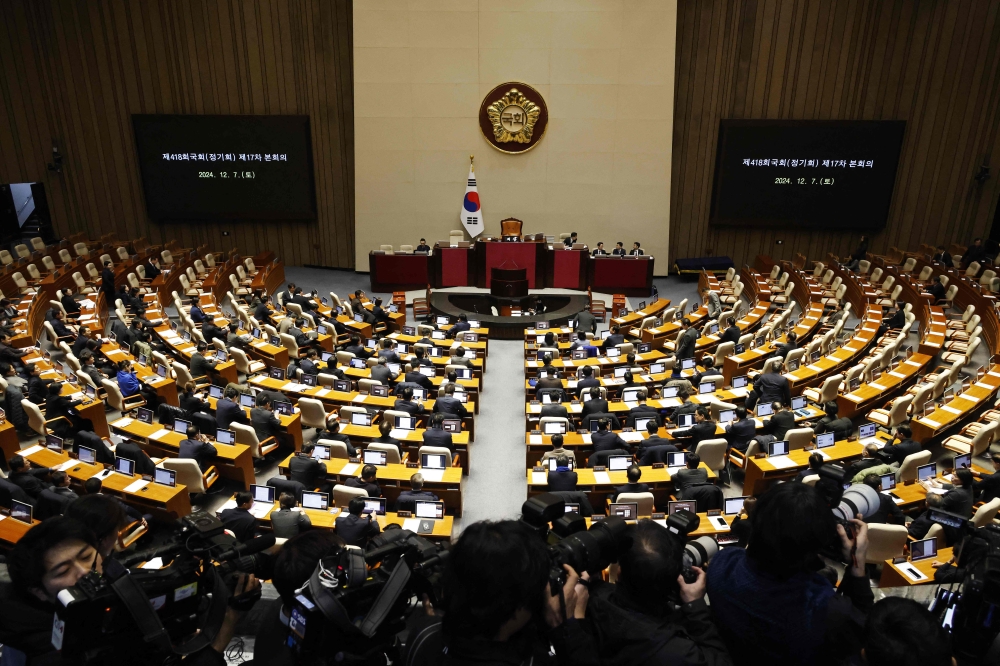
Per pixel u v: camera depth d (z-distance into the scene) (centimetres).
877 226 2441
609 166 2430
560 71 2348
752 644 212
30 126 2467
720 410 1189
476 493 1147
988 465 1098
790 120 2362
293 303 1958
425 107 2395
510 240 2320
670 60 2317
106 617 206
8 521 838
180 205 2544
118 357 1488
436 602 243
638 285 2312
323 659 215
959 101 2316
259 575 361
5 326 1622
